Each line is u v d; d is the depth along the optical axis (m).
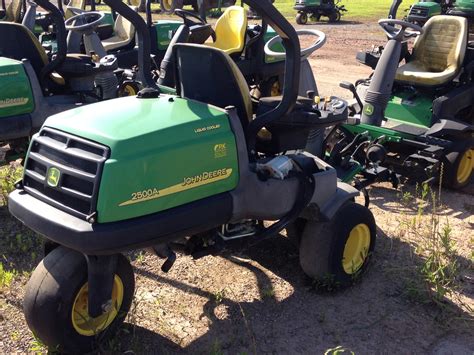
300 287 3.61
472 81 5.89
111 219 2.49
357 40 15.15
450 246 3.89
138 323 3.19
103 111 2.88
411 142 5.24
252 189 3.00
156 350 2.97
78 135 2.65
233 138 2.90
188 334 3.12
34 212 2.65
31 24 6.80
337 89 9.30
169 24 8.55
